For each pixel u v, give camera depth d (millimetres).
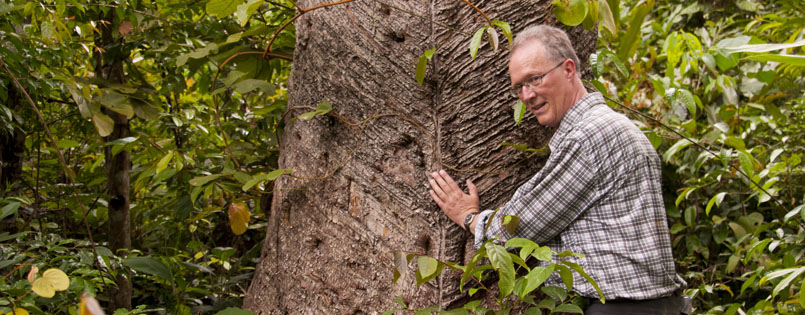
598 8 1975
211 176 2301
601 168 1833
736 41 3084
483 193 2051
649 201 1839
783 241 2730
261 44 2895
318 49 2209
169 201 3320
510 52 1959
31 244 2254
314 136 2232
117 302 2652
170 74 3113
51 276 1580
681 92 2641
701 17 4699
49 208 3199
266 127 3012
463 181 2055
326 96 2191
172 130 3238
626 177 1829
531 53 1878
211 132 3203
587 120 1859
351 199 2158
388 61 2082
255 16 3117
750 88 3855
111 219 2934
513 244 1613
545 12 2045
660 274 1836
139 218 3551
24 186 3205
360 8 2117
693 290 2791
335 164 2188
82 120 3088
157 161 2646
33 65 2369
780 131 3279
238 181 2422
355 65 2127
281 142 2504
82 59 3082
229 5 2145
